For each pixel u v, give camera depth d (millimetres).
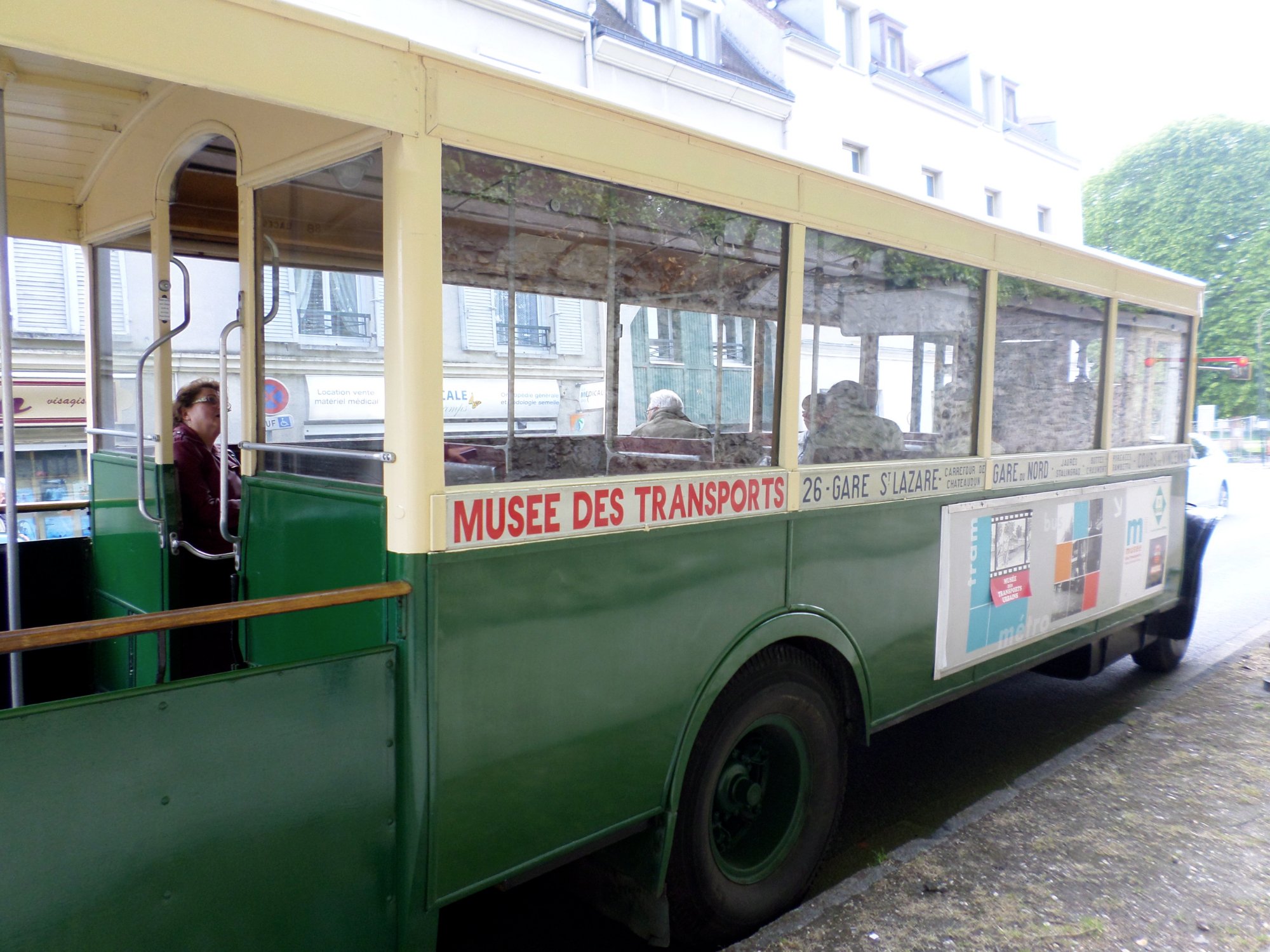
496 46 12914
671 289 2639
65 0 1481
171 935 1729
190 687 1720
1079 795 3893
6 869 1533
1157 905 3014
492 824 2150
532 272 2293
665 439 2668
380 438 2121
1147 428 5410
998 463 3969
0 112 2178
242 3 1680
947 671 3738
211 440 3523
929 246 3529
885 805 4055
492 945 2990
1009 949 2760
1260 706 5160
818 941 2789
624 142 2410
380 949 2039
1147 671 6164
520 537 2166
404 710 2012
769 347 2932
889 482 3344
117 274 3482
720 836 2963
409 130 1952
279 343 2484
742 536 2760
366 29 1860
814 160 2996
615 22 14906
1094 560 4766
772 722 3008
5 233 2193
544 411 2379
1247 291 38875
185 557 3281
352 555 2188
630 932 3078
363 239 2137
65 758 1584
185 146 2857
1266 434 36344
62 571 3729
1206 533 5980
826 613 3092
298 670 1861
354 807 1969
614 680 2400
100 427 3719
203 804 1750
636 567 2441
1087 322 4664
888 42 21703
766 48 18094
